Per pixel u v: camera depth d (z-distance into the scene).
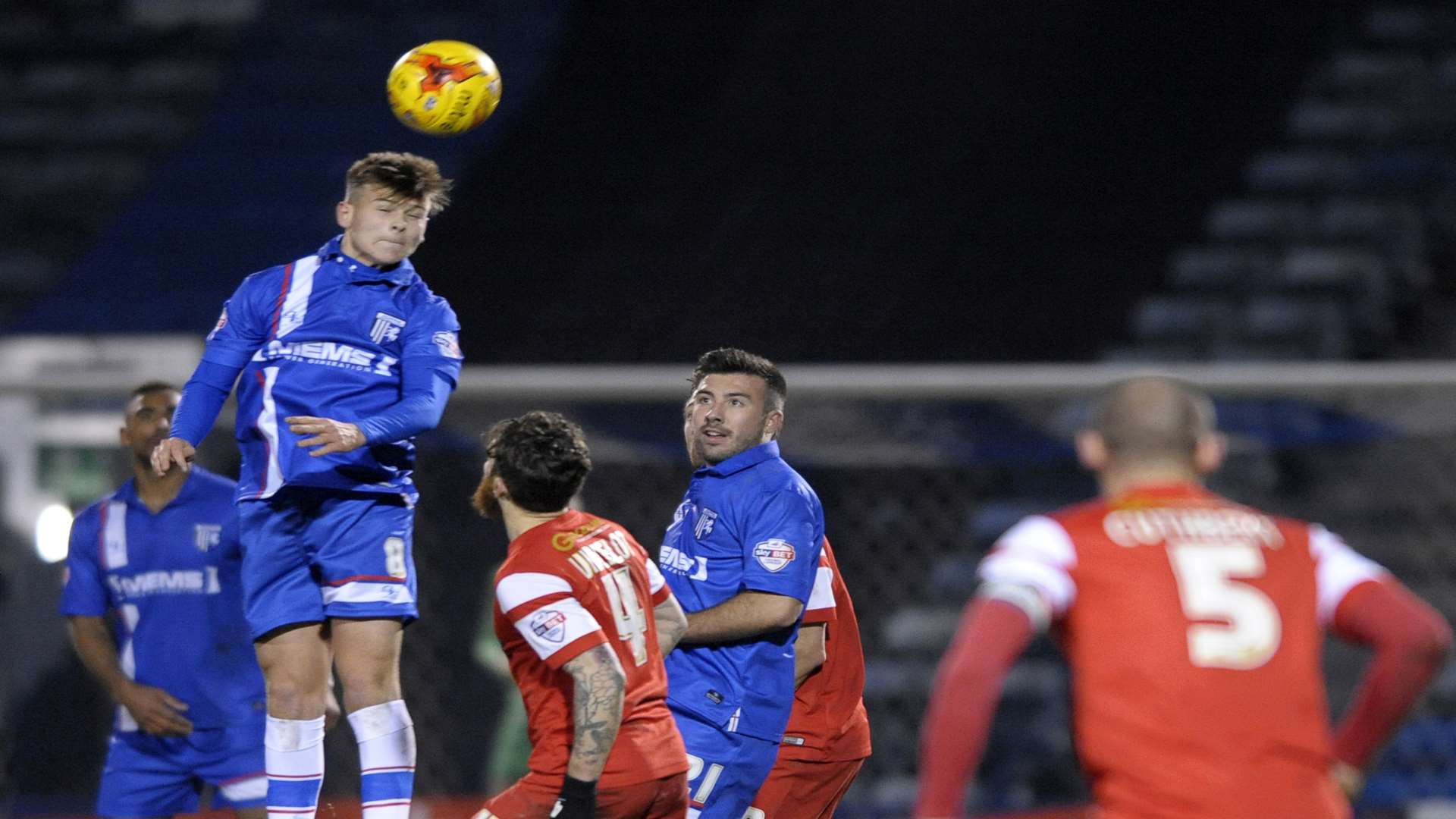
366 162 14.27
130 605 17.94
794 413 31.58
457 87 14.20
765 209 52.16
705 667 15.42
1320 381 18.50
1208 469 11.50
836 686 16.47
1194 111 55.25
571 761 12.95
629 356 44.88
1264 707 10.01
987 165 53.47
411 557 14.68
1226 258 48.16
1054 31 60.00
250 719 18.08
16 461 20.62
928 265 48.53
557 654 13.07
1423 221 49.03
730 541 15.45
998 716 31.69
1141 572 10.32
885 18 61.91
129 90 62.50
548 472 13.83
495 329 46.72
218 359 14.09
